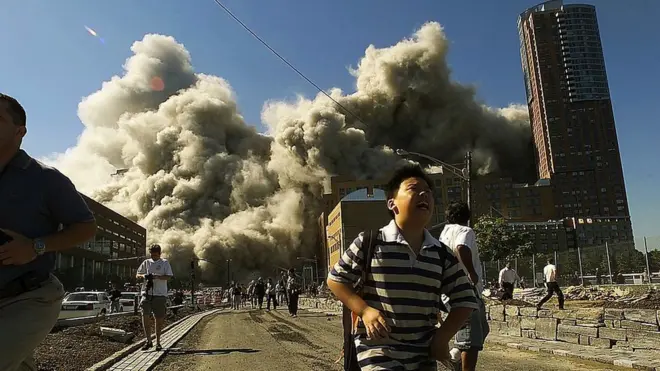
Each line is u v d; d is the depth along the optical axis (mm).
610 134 147750
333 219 95250
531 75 159625
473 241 5023
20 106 2850
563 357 8812
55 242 2746
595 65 152500
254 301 35625
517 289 23266
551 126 149250
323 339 12609
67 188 2875
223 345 11289
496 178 141500
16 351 2656
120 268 79500
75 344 9734
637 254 18672
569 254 22547
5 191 2711
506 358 8766
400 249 2787
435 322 2879
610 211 142750
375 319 2617
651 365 7406
